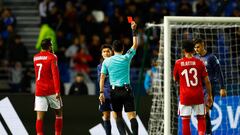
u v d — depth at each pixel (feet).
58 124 127.13
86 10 219.41
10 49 199.72
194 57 122.62
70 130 136.98
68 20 214.90
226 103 138.41
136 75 190.60
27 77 189.57
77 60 197.67
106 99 127.24
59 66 196.03
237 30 140.36
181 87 122.01
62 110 136.98
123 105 125.90
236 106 139.03
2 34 209.46
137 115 138.10
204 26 136.26
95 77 198.70
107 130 128.36
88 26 210.59
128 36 201.36
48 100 124.98
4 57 203.72
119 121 124.06
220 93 129.90
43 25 199.00
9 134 136.15
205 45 139.95
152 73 159.63
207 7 211.20
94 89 192.24
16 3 237.45
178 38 145.28
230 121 138.31
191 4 240.94
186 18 129.29
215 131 137.80
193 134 136.05
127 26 202.69
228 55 140.87
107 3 232.94
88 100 137.18
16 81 196.03
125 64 122.83
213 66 128.36
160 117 138.82
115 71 122.42
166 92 127.95
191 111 122.42
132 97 123.24
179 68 121.70
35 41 222.48
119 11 210.18
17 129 136.15
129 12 212.43
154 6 227.61
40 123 125.49
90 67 200.34
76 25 212.64
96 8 229.45
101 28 209.87
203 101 122.11
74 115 136.77
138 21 203.62
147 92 162.09
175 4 231.50
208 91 122.31
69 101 137.18
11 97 136.26
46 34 192.24
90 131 136.98
